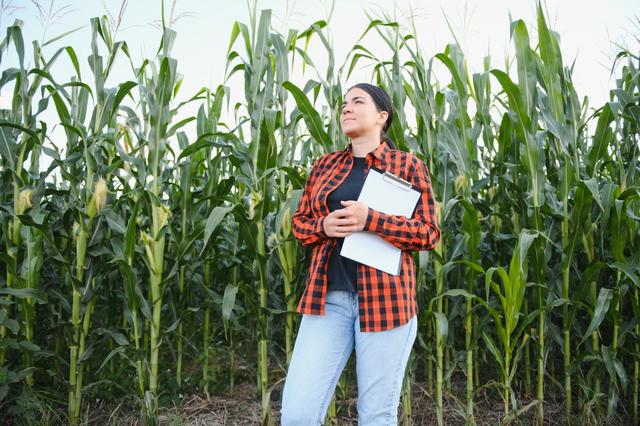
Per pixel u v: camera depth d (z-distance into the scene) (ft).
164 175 9.70
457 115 8.71
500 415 8.75
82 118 9.07
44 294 7.51
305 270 8.66
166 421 8.48
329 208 5.32
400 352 4.84
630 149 9.46
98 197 7.83
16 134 8.39
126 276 7.86
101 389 8.96
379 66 9.04
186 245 8.05
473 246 7.75
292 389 4.82
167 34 8.07
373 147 5.52
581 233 7.95
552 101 8.16
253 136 8.27
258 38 8.32
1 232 8.43
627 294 8.68
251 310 8.93
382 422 4.80
